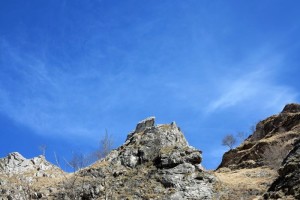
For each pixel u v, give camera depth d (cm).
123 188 4878
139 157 5506
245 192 4747
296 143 3353
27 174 5800
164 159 5256
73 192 2883
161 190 4816
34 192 4866
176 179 4953
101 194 4709
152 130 5962
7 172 5772
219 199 4641
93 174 5125
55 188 4881
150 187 4881
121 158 5525
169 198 4656
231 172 6831
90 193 4719
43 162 6303
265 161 6812
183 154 5309
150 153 5531
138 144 5781
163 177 4997
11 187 5038
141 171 5238
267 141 7506
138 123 6569
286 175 3005
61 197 3366
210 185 4928
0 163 6053
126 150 5644
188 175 5019
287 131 7981
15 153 6297
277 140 7394
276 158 6456
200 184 4900
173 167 5169
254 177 5897
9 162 6100
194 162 5219
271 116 9125
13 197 4716
